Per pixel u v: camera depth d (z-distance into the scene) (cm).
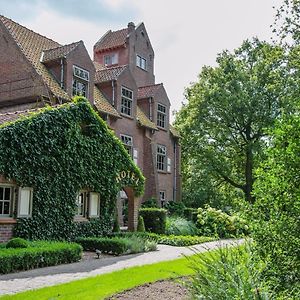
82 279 962
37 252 1214
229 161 3762
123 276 984
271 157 556
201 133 3584
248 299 508
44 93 2155
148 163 2983
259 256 548
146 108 3147
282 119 560
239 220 597
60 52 2364
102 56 3712
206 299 562
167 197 3250
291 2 2342
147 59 3816
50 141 1642
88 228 1823
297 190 516
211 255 634
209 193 3731
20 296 767
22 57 2264
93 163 1858
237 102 3353
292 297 507
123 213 2698
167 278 934
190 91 3809
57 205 1667
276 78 3219
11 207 1513
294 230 517
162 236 2103
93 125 1866
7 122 1524
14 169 1498
